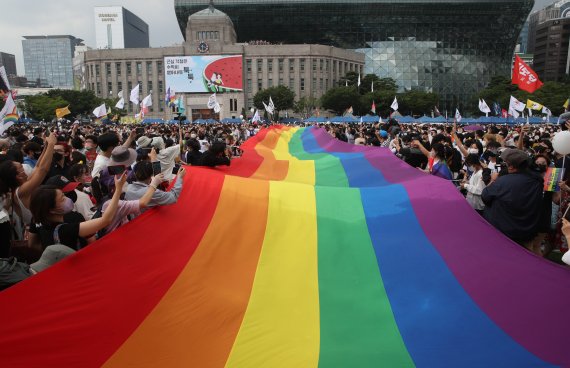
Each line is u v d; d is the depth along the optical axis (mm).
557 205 7824
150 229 4629
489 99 90875
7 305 3223
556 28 145875
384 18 128625
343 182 8438
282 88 89500
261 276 4832
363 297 4637
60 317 3432
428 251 5273
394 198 6352
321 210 6109
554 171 6766
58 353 3324
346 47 131500
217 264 4805
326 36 131375
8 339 3182
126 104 108125
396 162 8578
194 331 3867
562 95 72375
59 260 4023
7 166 5004
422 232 5605
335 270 5070
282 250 5324
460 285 4707
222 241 5141
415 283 4812
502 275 4738
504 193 6051
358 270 5074
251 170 9406
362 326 4176
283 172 9305
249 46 103938
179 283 4305
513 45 137875
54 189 4344
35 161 8742
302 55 105188
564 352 3768
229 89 99062
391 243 5480
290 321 4199
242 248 5215
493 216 6203
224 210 5629
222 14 105500
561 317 4160
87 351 3418
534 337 3963
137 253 4285
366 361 3623
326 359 3639
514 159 6062
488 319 4227
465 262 4996
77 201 5879
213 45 102375
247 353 3699
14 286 3299
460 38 133125
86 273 3779
